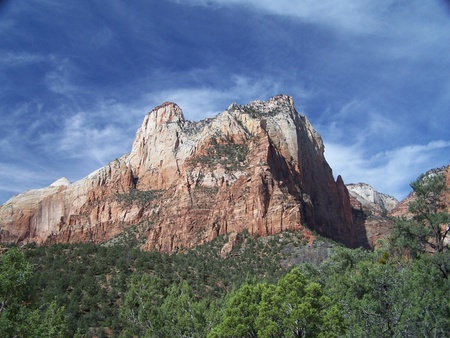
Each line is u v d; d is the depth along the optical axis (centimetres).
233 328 4525
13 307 4675
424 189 6091
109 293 9531
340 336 4356
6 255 4884
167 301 7462
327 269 8512
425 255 5412
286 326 4297
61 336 5988
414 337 4341
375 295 5053
